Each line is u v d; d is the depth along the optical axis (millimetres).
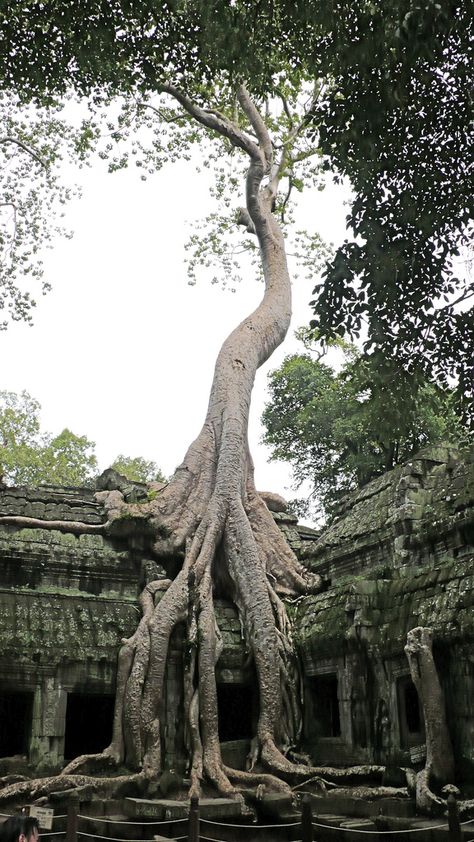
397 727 14953
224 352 22219
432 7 9430
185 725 16594
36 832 5441
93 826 12891
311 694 17812
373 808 13312
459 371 12820
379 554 18203
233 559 19000
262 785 15047
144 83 15578
